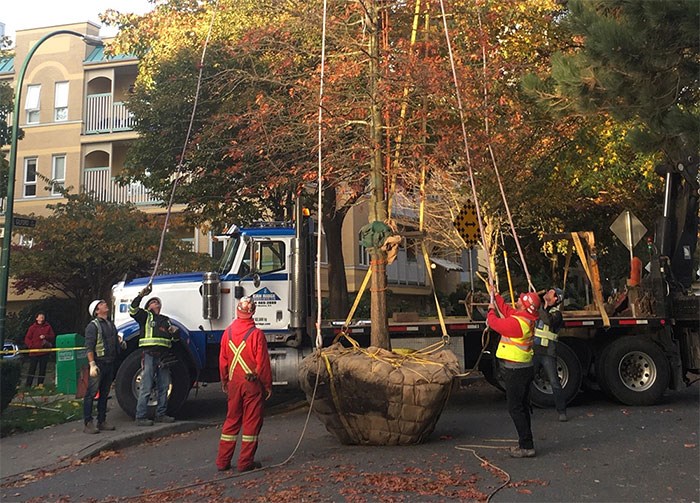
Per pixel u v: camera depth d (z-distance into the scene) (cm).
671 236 1311
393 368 865
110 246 2216
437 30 1154
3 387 1191
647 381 1216
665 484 694
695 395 1346
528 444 813
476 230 1491
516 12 1440
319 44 1236
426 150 1152
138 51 1906
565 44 1490
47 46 3111
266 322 1208
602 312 1230
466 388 1498
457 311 2058
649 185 1648
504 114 1361
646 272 1423
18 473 842
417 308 3172
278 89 1435
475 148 1141
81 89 3064
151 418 1130
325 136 1114
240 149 1330
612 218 2252
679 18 778
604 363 1215
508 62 1316
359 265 2755
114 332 1059
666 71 858
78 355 1466
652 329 1252
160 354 1105
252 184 1605
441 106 1146
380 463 792
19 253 2295
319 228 849
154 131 1738
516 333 815
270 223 1269
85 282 2445
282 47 1288
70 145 3034
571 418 1086
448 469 759
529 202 1767
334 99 1132
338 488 695
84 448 935
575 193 1858
